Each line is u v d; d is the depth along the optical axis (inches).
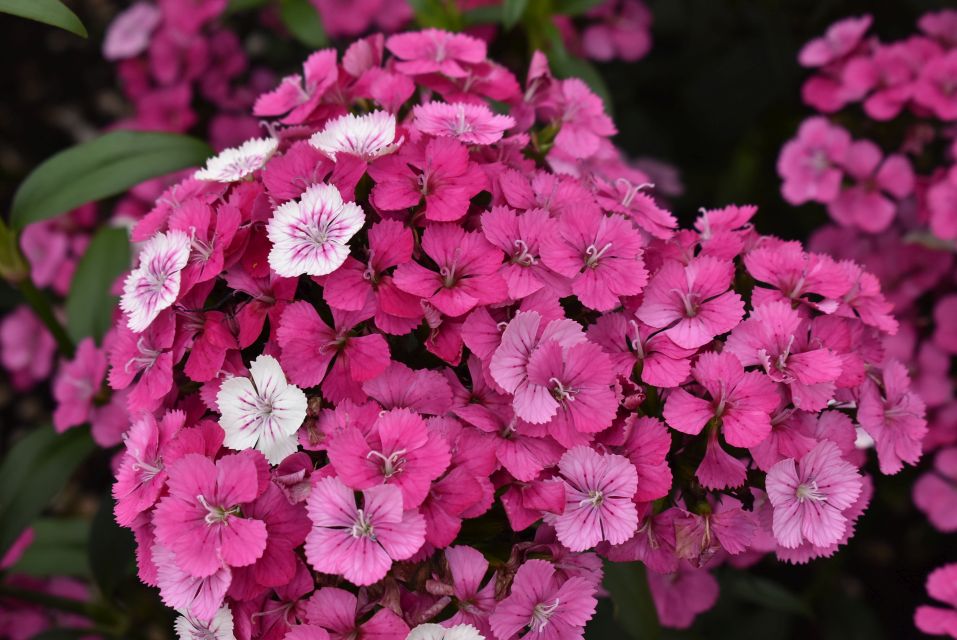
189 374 18.8
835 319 19.3
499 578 18.3
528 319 18.5
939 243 25.7
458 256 18.9
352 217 18.6
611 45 30.2
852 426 19.0
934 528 30.2
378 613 17.9
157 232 19.6
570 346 18.7
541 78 21.3
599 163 22.3
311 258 18.5
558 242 19.1
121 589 27.6
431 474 17.9
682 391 18.7
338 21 29.4
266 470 18.3
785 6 29.9
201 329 19.1
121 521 18.5
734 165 30.0
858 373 19.1
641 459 18.5
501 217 19.1
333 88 20.9
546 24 25.8
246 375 19.0
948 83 25.1
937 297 26.8
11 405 37.7
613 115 31.6
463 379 19.1
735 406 18.6
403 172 19.2
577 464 18.4
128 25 30.1
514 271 19.0
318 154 19.4
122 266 24.8
